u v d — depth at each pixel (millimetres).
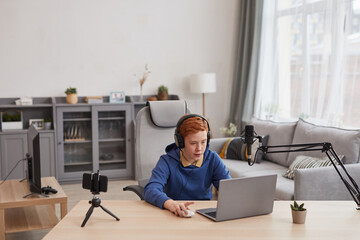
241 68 5453
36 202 2736
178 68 5473
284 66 4727
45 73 4969
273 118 4859
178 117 2826
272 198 1815
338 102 3914
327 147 1877
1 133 4531
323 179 2900
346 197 2984
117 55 5207
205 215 1771
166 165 2107
